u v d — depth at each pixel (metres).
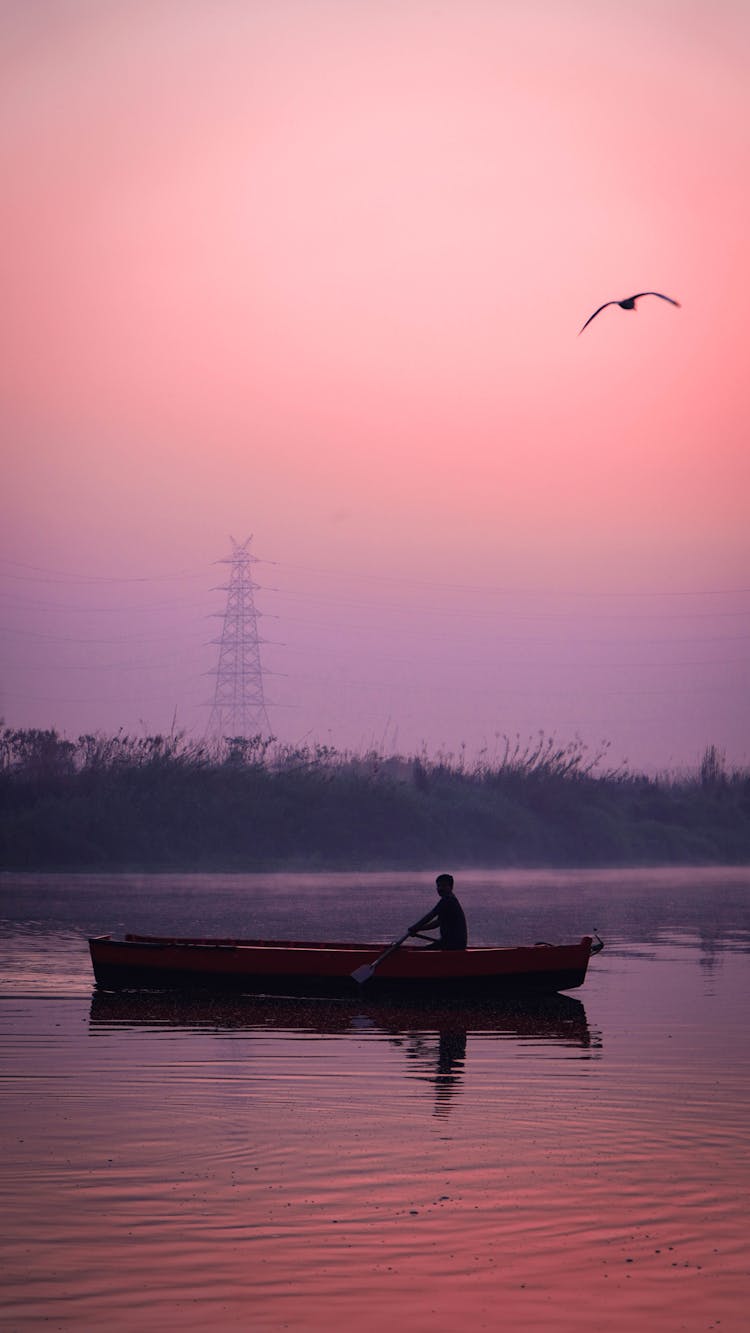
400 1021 23.00
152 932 37.81
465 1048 20.23
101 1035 21.28
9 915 44.44
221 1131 14.72
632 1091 16.91
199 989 26.34
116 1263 10.61
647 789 122.44
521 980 25.75
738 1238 11.24
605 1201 12.18
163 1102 16.20
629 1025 22.56
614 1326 9.51
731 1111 15.75
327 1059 19.19
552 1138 14.43
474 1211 11.89
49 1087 17.09
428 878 76.81
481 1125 15.05
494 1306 9.84
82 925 40.44
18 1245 10.98
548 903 53.25
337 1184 12.66
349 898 54.56
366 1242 11.09
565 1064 18.81
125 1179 12.80
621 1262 10.70
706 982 28.38
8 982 27.78
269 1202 12.12
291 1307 9.79
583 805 112.62
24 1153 13.73
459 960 25.62
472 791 110.25
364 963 25.64
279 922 41.53
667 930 41.09
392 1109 15.84
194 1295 9.98
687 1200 12.22
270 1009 24.36
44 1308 9.73
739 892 62.88
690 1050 20.02
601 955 33.94
